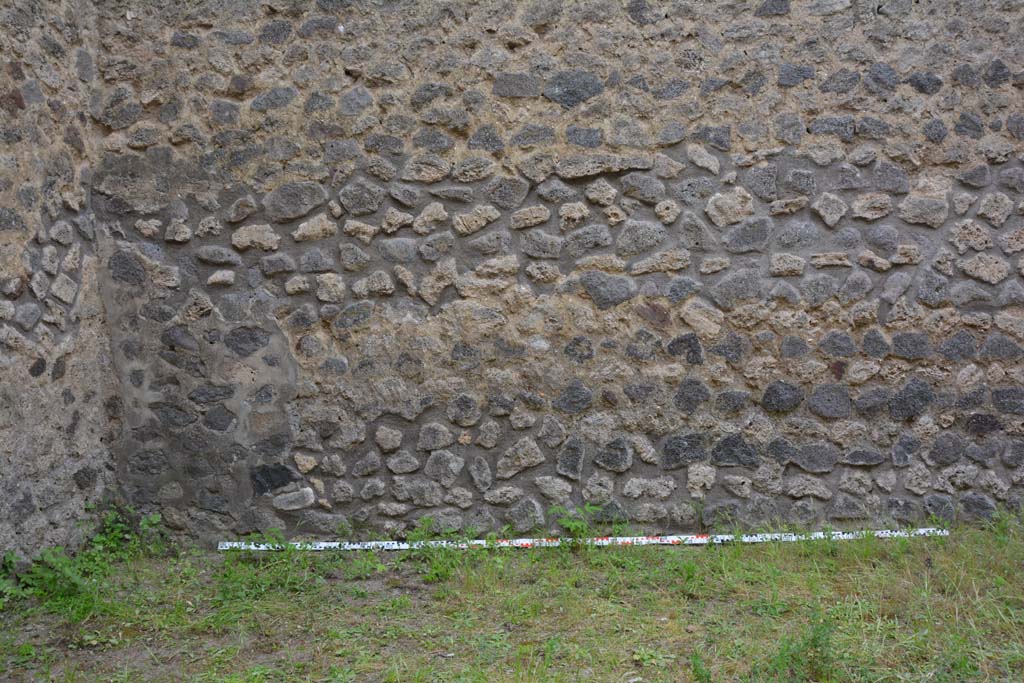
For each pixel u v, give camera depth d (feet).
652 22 12.62
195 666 8.98
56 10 11.80
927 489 12.62
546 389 12.67
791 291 12.64
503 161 12.69
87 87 12.51
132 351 12.71
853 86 12.62
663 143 12.64
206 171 12.65
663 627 9.78
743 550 12.11
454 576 11.46
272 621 10.18
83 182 12.38
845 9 12.59
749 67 12.63
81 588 10.59
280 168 12.65
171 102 12.63
